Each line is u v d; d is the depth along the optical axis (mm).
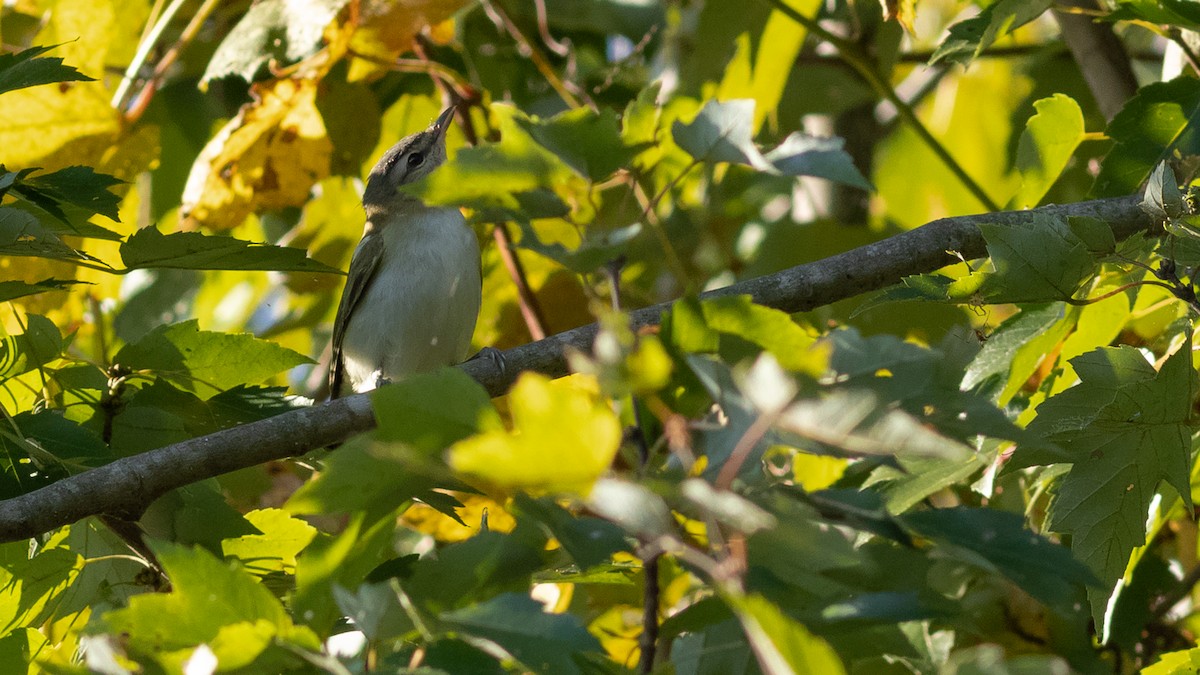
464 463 3869
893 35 12688
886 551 4988
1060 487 7051
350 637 5980
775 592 4570
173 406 8781
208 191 12211
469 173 5172
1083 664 9578
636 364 4027
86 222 8523
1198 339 8297
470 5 12586
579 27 16281
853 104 15570
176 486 7582
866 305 6945
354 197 15148
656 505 3859
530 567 4887
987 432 4559
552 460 3869
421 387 4457
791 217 15781
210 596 4715
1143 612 10305
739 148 5113
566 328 14414
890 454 4395
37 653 7684
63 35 12711
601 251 4977
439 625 4422
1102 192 9164
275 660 4559
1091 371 6824
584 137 5180
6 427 7836
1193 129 9023
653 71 17016
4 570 8000
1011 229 6520
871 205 16312
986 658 4172
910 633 8195
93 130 12078
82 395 8711
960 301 6707
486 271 14633
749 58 13453
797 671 3688
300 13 12180
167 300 15797
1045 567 4535
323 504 4605
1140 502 6832
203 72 14977
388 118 15320
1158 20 9000
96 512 7367
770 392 4023
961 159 16062
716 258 15602
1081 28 12094
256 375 8930
